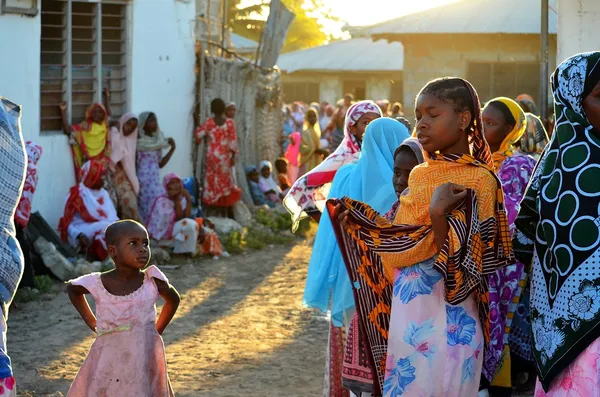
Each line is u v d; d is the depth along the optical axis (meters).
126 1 12.21
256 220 13.50
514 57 20.70
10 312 8.20
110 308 4.52
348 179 5.04
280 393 6.00
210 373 6.46
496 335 5.02
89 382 4.53
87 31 11.75
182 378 6.32
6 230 3.68
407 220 3.79
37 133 10.73
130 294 4.56
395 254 3.75
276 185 14.80
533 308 3.71
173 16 13.03
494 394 5.07
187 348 7.15
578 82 3.46
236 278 10.01
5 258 3.62
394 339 3.74
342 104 18.70
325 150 17.48
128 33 12.34
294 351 7.08
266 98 14.93
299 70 30.44
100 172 10.44
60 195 11.08
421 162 4.28
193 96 13.50
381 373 4.07
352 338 4.48
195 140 13.38
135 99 12.52
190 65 13.42
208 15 15.15
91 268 9.63
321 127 22.83
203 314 8.32
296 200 5.48
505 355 5.03
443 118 3.60
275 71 15.48
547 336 3.59
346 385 4.51
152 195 11.86
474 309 3.75
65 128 11.16
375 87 31.31
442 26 20.69
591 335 3.43
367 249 4.04
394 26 21.03
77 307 4.59
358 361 4.45
